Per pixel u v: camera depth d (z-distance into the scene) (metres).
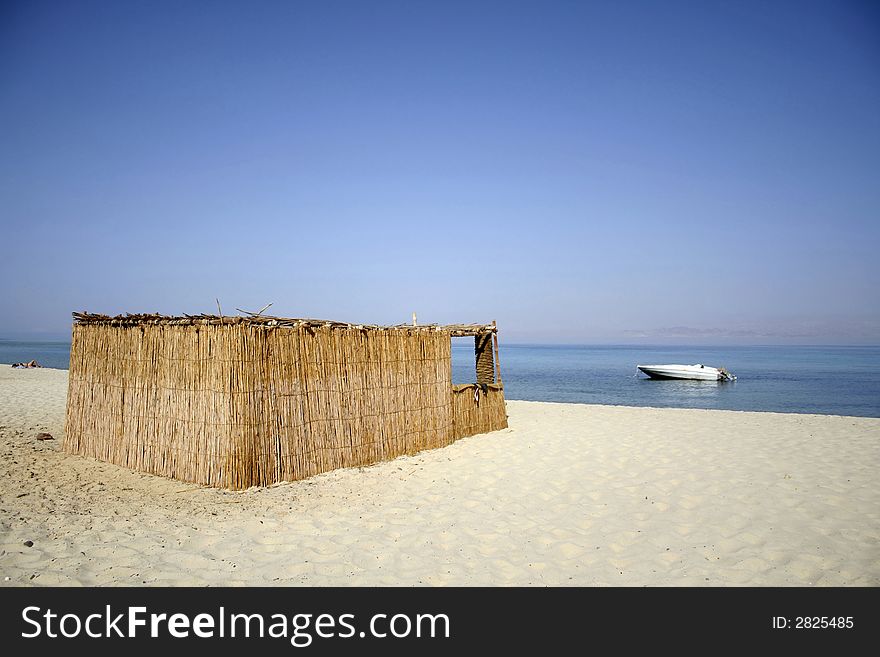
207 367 7.27
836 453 9.70
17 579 4.56
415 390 9.72
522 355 103.88
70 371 9.18
